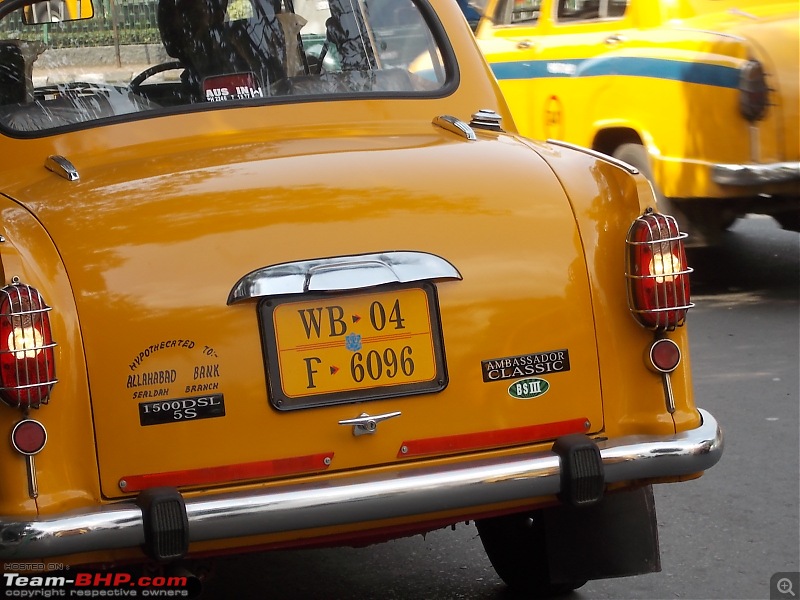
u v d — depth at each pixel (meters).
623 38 8.37
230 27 4.02
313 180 3.29
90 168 3.51
